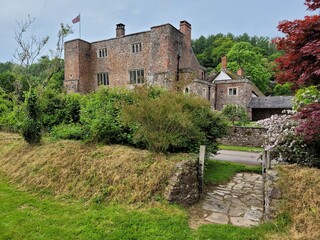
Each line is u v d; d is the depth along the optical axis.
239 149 12.23
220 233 3.37
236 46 39.09
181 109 5.56
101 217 3.86
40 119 7.94
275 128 5.45
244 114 17.69
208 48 49.66
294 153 4.38
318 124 3.62
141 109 5.21
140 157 5.18
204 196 5.25
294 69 3.85
